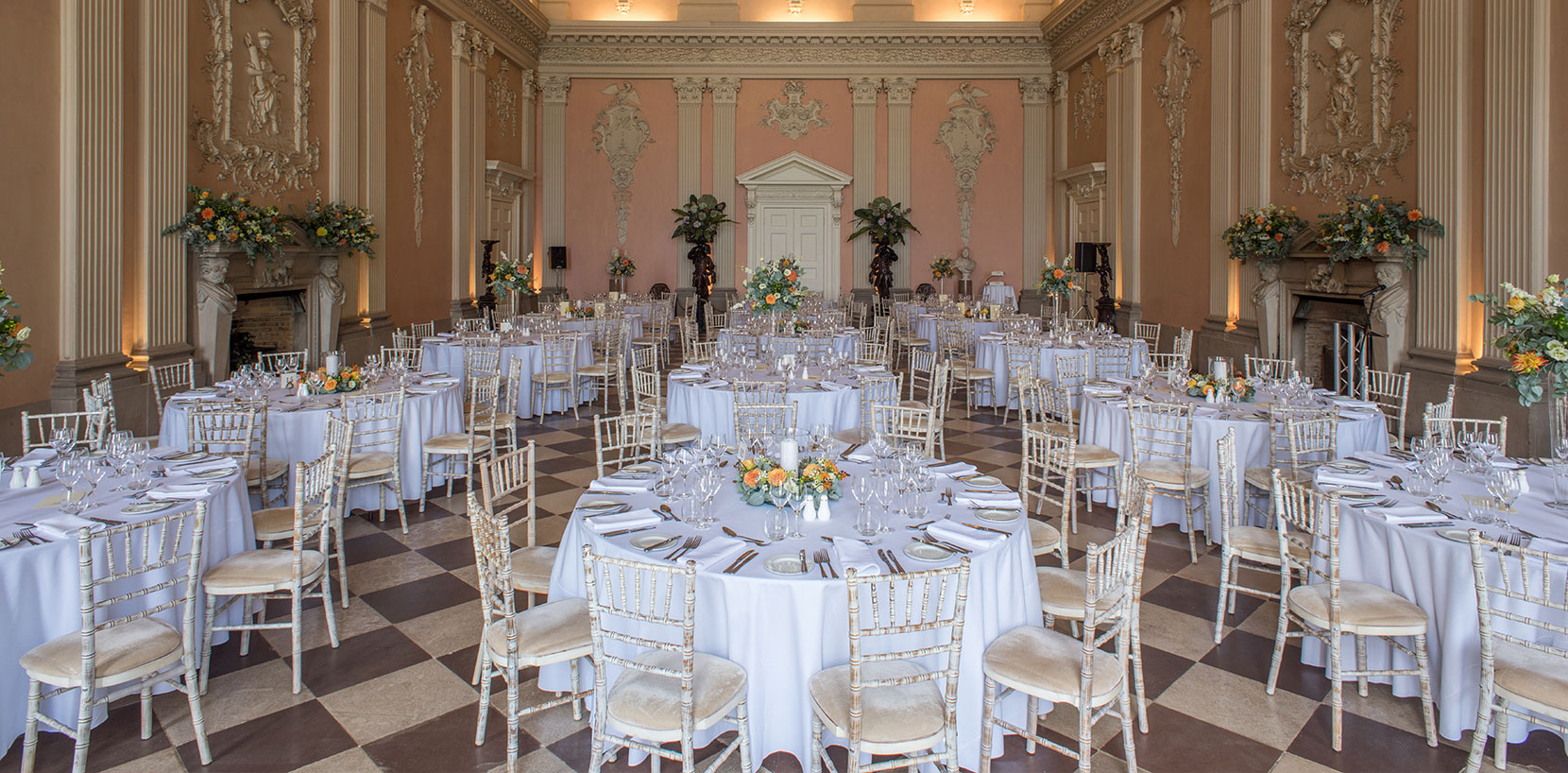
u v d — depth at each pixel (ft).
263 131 31.37
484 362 29.94
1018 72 61.26
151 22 25.63
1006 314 48.08
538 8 59.21
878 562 10.64
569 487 24.25
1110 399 22.54
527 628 11.19
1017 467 26.55
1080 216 57.41
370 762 11.16
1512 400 24.12
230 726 11.97
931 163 62.49
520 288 45.78
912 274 62.90
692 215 60.34
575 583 12.21
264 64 31.32
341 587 16.01
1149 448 20.52
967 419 34.27
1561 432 16.03
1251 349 37.52
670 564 10.09
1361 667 13.00
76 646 10.64
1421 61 27.76
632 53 61.72
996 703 11.24
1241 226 36.47
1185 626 15.43
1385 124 29.91
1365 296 30.17
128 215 25.32
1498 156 24.84
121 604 11.89
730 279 62.95
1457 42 26.32
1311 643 13.82
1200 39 41.98
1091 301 55.01
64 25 22.72
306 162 33.83
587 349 37.09
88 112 23.30
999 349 34.96
